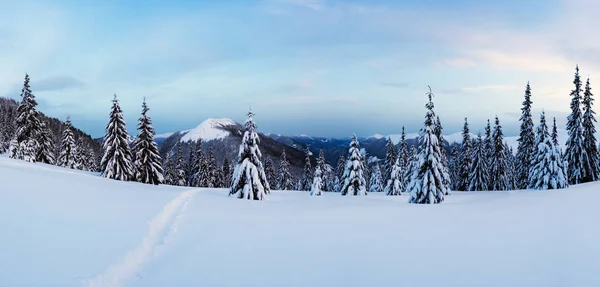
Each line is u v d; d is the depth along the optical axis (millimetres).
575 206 16078
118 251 8008
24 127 49719
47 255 7109
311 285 6738
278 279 7070
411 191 25359
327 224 13398
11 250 7059
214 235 11109
